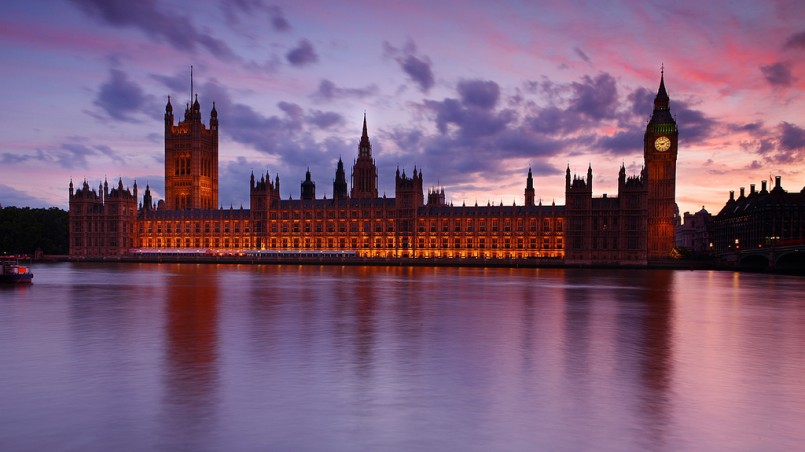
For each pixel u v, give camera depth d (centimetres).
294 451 2370
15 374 3609
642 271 18700
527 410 2900
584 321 6019
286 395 3148
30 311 6738
